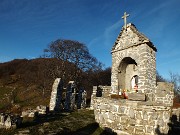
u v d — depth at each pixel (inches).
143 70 553.9
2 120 411.5
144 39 560.4
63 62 1512.1
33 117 525.7
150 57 571.5
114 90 634.8
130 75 663.8
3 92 1658.5
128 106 468.1
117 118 483.8
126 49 614.5
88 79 1649.9
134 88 622.5
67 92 890.1
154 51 600.4
